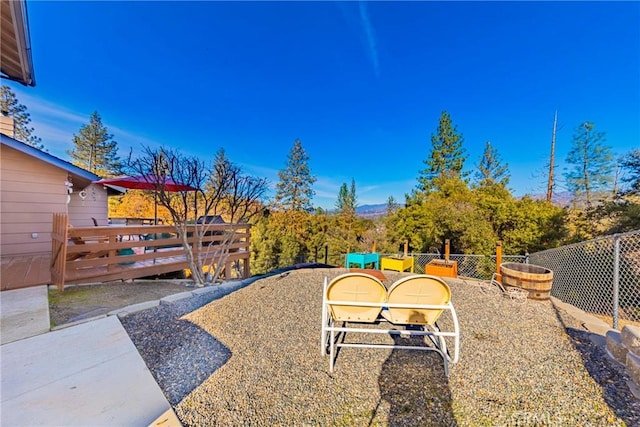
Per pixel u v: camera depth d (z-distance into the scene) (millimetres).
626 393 1729
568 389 1802
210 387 1868
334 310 2295
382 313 2410
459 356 2225
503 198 10422
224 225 5988
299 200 23203
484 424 1558
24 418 1539
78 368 2064
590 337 2545
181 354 2291
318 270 5902
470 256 7660
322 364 2139
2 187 5137
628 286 4047
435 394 1803
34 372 1992
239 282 4953
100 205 8391
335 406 1702
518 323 2891
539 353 2260
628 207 7762
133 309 3232
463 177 18750
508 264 5168
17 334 2568
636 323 3447
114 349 2352
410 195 14188
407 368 2088
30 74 4305
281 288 4082
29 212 5418
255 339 2535
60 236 3971
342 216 22844
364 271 5383
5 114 6418
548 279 3920
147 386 1867
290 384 1903
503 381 1907
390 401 1745
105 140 21938
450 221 9312
